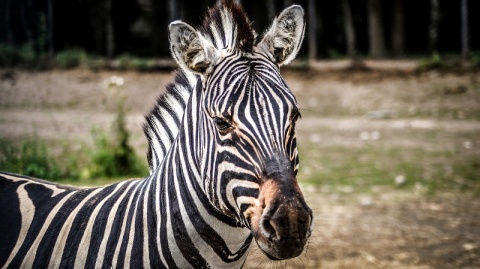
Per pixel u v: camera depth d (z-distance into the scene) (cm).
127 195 402
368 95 2361
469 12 4266
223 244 365
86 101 2164
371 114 2125
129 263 371
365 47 4650
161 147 428
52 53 2961
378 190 1204
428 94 2325
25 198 419
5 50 2719
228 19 366
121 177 1224
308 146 1677
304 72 2747
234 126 333
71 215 400
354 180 1291
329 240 880
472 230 930
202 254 366
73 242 386
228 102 335
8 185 430
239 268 388
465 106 2164
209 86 353
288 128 339
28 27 3238
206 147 351
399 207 1075
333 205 1086
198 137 364
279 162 322
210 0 3425
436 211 1047
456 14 4356
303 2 4169
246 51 352
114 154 1254
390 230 934
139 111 2095
